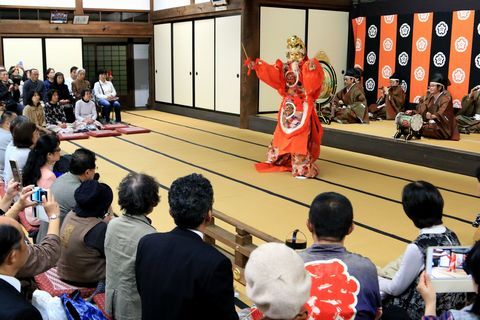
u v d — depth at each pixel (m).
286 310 1.32
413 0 8.99
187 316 1.69
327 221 1.76
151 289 1.75
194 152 7.40
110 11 12.00
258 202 4.95
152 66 12.82
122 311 2.26
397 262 2.55
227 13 9.90
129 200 2.27
